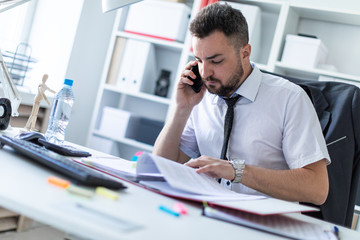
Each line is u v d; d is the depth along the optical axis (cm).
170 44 313
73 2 299
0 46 279
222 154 154
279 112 152
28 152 98
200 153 170
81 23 300
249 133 155
